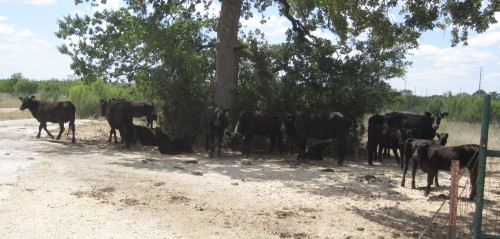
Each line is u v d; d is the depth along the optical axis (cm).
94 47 2012
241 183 1082
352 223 792
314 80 1888
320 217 820
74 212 773
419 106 3947
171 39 1853
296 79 1872
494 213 885
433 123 1573
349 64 1866
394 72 1894
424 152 1022
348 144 1777
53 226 695
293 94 1897
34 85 5106
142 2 1934
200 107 1884
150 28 1828
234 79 1858
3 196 848
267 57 1919
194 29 1959
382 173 1309
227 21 1820
